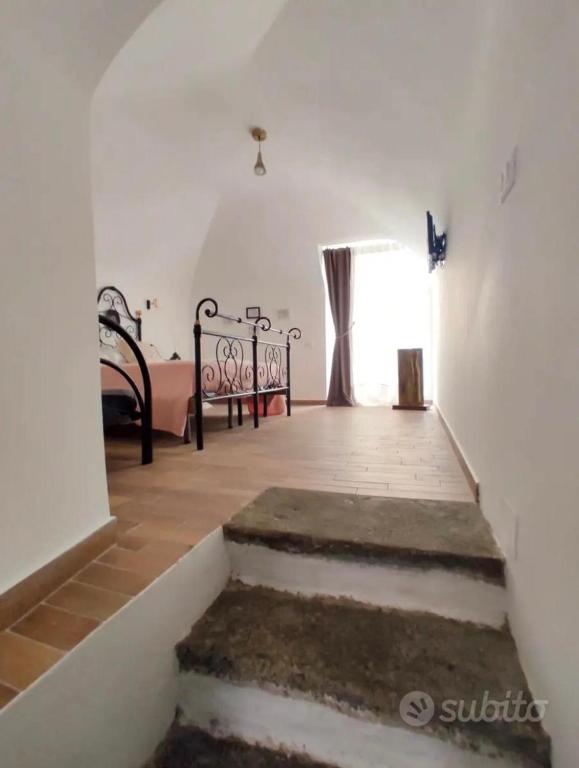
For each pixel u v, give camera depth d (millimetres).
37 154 861
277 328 6051
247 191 5098
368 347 5633
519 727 774
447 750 820
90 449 1026
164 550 1092
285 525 1273
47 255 888
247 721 963
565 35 669
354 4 1541
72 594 891
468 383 1793
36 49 847
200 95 2814
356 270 5660
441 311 3355
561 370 690
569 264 655
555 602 714
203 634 1046
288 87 2396
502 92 1110
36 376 861
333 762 900
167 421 2643
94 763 773
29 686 651
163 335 5758
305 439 2904
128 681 860
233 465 2086
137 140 3453
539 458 801
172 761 912
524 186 904
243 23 1771
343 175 3535
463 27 1334
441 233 2871
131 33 972
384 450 2488
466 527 1253
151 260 5199
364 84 1992
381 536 1189
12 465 806
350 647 986
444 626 1055
